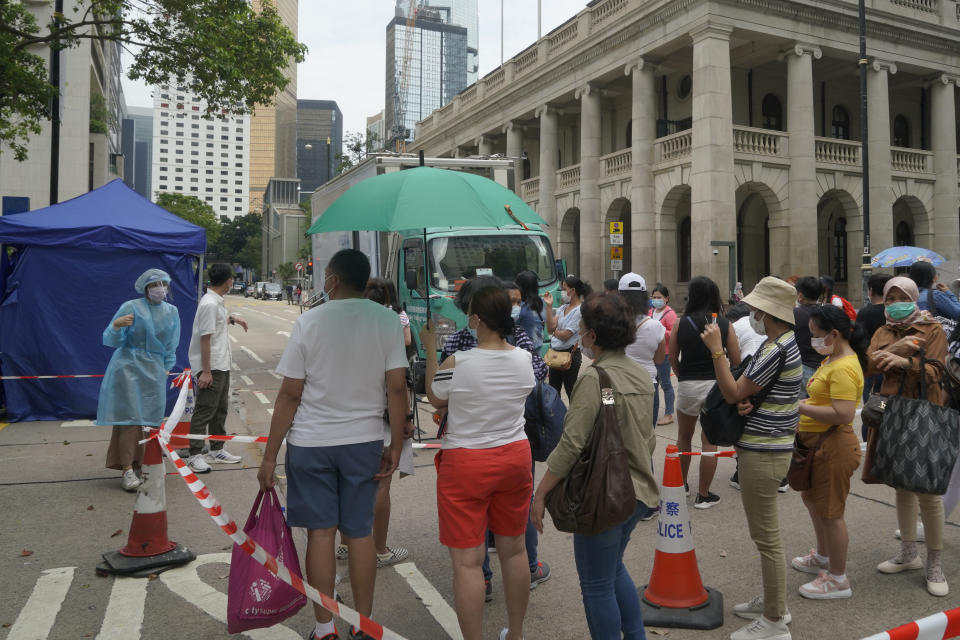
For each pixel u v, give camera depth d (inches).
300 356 139.4
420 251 450.0
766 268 1114.7
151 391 252.5
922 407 163.5
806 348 264.7
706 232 866.8
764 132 919.0
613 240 761.0
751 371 144.1
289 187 4936.0
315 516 138.6
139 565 181.3
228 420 387.2
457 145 1541.6
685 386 228.7
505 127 1350.9
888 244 1002.1
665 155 965.2
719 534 209.9
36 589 172.1
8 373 378.0
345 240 553.3
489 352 136.4
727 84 876.6
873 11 978.1
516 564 139.0
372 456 143.0
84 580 177.8
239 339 946.1
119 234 381.4
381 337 144.9
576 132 1350.9
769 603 142.9
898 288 185.8
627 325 127.3
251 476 273.9
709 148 863.1
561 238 1205.7
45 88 522.3
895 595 167.9
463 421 134.7
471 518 133.5
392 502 243.4
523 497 139.4
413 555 196.1
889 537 206.8
